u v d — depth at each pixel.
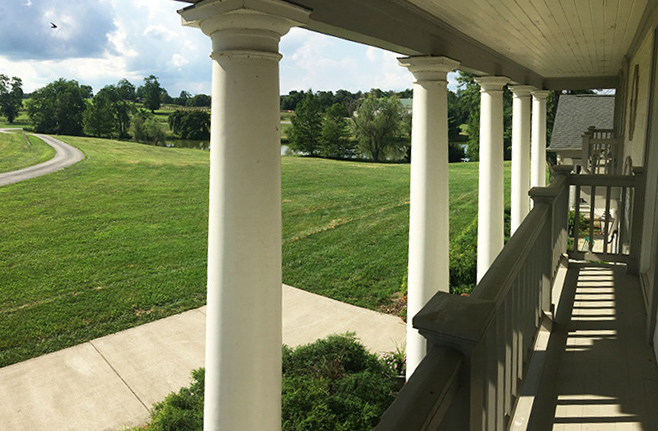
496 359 1.77
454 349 1.27
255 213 2.35
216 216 2.39
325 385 6.34
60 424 8.50
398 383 7.35
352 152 56.69
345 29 2.97
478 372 1.33
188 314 13.59
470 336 1.19
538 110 9.95
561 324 3.62
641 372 2.94
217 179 2.37
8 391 9.70
